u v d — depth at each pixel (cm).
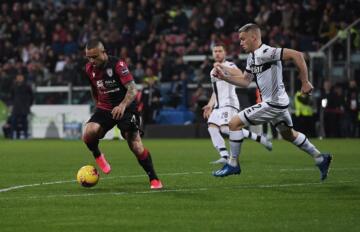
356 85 6144
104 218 1662
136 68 6419
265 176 2586
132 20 6850
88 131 2239
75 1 7725
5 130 6700
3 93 6788
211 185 2300
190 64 6619
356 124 6012
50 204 1883
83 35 6850
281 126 2325
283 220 1625
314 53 6166
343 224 1569
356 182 2359
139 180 2473
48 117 6581
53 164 3284
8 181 2488
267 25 6394
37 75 6838
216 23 6569
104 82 2197
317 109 6069
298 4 6606
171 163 3272
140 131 2211
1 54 7181
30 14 7394
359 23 6412
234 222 1603
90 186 2219
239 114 2294
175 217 1675
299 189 2172
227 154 3197
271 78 2261
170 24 6919
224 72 2333
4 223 1603
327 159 2353
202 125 6122
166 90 6359
